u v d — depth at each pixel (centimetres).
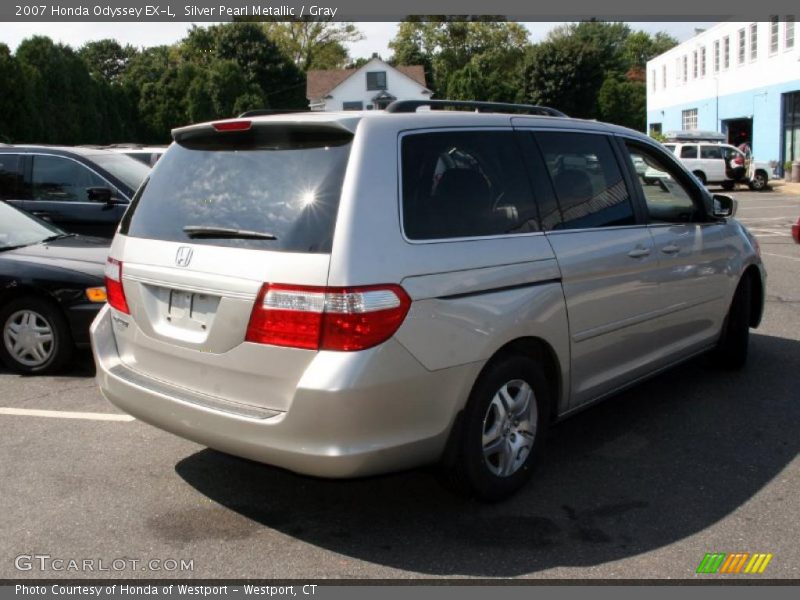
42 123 3134
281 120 356
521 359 385
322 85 7300
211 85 4909
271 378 332
